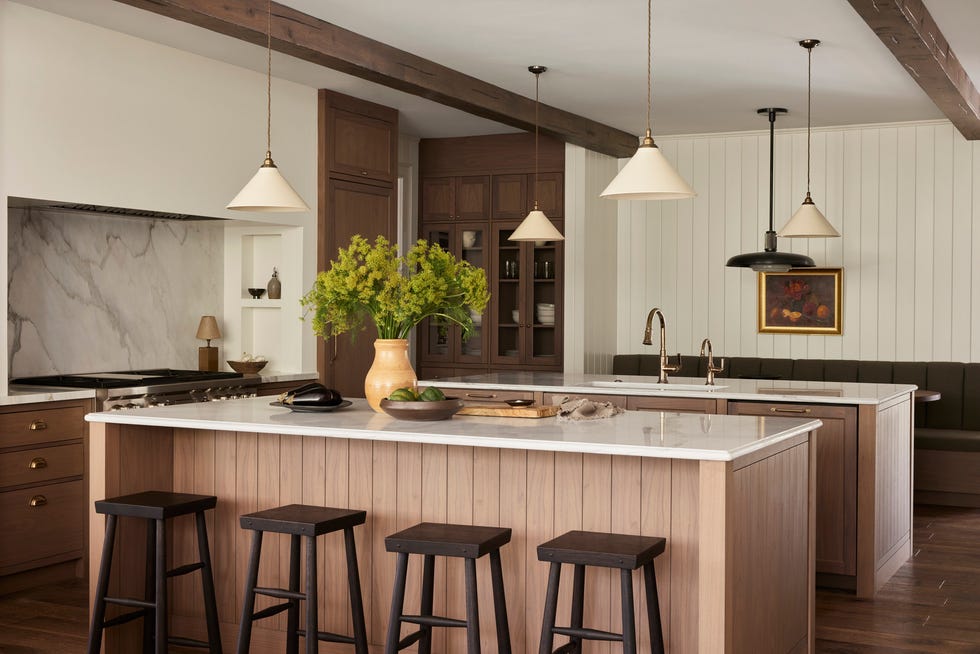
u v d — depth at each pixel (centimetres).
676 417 370
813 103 696
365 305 387
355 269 378
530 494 341
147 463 385
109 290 574
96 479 369
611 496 329
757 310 809
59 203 496
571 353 806
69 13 486
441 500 354
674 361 816
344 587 369
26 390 480
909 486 544
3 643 393
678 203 834
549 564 338
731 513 289
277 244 653
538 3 475
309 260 648
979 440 676
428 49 557
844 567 470
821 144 787
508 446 306
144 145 536
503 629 313
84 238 557
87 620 423
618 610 329
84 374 559
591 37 532
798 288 793
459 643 352
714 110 723
